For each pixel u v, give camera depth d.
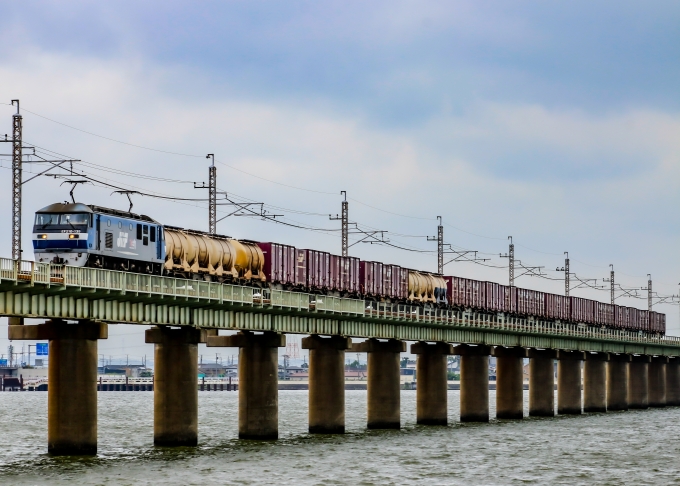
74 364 79.69
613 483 77.56
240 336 100.88
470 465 85.88
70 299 74.88
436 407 128.50
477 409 136.88
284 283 109.88
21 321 80.44
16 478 72.62
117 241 85.69
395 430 117.44
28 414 171.50
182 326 88.69
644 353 192.00
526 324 148.00
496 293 153.62
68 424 80.19
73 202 84.06
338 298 104.25
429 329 125.69
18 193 73.31
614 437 114.81
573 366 165.62
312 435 108.31
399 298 130.62
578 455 95.25
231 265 102.88
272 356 100.38
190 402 90.00
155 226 91.50
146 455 85.88
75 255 82.12
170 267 94.31
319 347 110.00
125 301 80.56
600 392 176.38
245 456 87.00
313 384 110.19
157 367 90.12
